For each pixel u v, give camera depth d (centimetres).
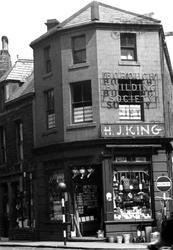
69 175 2603
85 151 2545
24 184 2966
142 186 2538
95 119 2530
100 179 2569
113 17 2645
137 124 2527
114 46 2581
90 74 2566
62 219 2630
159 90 2603
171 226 611
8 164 3200
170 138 2544
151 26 2628
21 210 3033
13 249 2345
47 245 2370
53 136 2700
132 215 2506
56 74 2700
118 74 2564
